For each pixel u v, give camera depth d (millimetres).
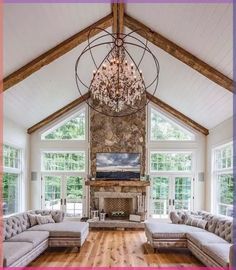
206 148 10141
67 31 6098
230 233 5465
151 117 10352
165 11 5543
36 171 10180
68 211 10164
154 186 10250
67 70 7668
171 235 6383
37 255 5637
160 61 7512
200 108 8711
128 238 7957
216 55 5875
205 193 10094
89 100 10195
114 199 10094
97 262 5738
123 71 5758
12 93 7207
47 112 9617
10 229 5848
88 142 10234
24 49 5809
